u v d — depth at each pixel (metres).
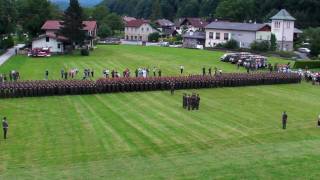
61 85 59.84
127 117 48.41
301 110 54.59
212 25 139.88
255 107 55.62
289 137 42.53
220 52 121.75
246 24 135.00
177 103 56.47
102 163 32.66
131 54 110.44
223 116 50.25
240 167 29.33
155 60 99.38
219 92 65.19
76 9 110.38
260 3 191.75
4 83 58.12
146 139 40.41
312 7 177.50
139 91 63.81
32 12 132.00
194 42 146.00
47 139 39.81
